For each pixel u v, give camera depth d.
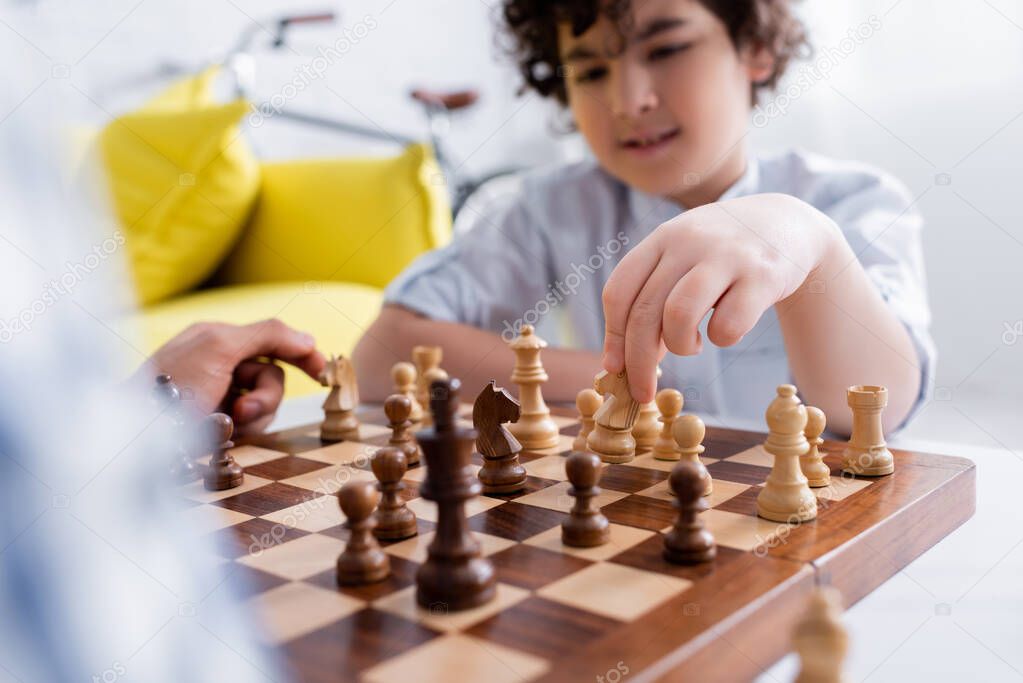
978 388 3.00
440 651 0.58
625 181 1.91
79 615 0.39
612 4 1.71
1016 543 0.90
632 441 1.13
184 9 3.45
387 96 4.20
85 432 0.42
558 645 0.58
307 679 0.55
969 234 2.95
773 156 2.01
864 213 1.75
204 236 2.84
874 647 0.68
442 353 1.78
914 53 3.01
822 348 1.27
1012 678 0.62
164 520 0.46
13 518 0.38
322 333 2.61
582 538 0.79
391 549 0.81
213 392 1.26
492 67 4.60
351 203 2.95
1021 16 2.79
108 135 2.76
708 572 0.71
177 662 0.42
